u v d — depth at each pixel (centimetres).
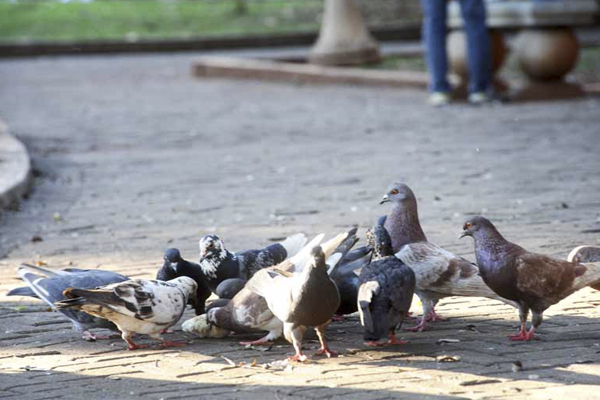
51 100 2617
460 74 2347
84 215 1265
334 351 703
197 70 3169
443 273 734
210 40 4206
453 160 1568
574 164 1484
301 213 1219
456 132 1870
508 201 1236
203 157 1712
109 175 1571
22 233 1167
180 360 696
